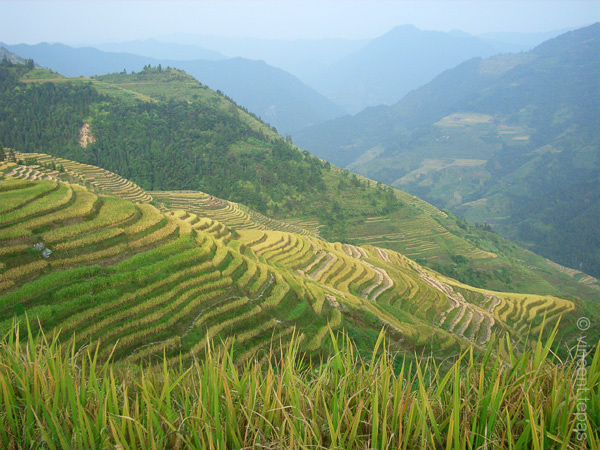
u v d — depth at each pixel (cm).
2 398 323
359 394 324
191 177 13325
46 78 16912
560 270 15500
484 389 343
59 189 2570
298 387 347
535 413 285
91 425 297
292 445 267
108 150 13525
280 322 2308
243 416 323
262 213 12294
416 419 302
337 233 11719
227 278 2300
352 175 15688
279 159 14462
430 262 10744
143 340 1691
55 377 326
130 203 2661
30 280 1786
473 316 4266
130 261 2128
